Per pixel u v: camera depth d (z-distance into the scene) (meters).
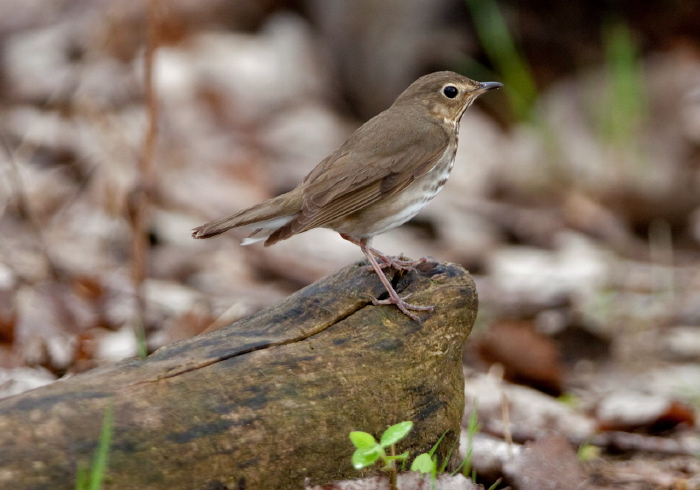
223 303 12.59
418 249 15.66
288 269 14.23
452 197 17.44
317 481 5.80
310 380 5.96
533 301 13.74
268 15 21.09
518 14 19.56
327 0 20.08
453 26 19.22
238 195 16.16
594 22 19.78
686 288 14.81
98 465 4.90
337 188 8.12
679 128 18.05
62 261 13.03
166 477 5.29
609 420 10.14
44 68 19.08
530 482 7.47
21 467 4.99
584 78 19.44
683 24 19.69
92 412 5.30
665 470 8.91
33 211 13.60
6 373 9.34
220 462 5.46
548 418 10.27
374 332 6.42
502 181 18.06
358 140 8.52
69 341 10.62
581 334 12.87
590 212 17.48
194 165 16.52
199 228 7.86
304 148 18.14
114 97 17.86
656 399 10.87
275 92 19.22
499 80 19.36
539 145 18.30
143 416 5.37
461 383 6.76
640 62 19.62
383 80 19.41
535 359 11.43
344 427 5.95
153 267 13.81
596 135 18.41
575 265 15.48
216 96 18.48
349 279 6.83
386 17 19.27
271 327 6.29
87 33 19.83
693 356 12.71
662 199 17.48
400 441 6.29
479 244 16.05
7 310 10.98
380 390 6.21
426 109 8.94
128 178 14.69
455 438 6.64
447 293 6.72
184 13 20.39
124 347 10.71
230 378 5.74
